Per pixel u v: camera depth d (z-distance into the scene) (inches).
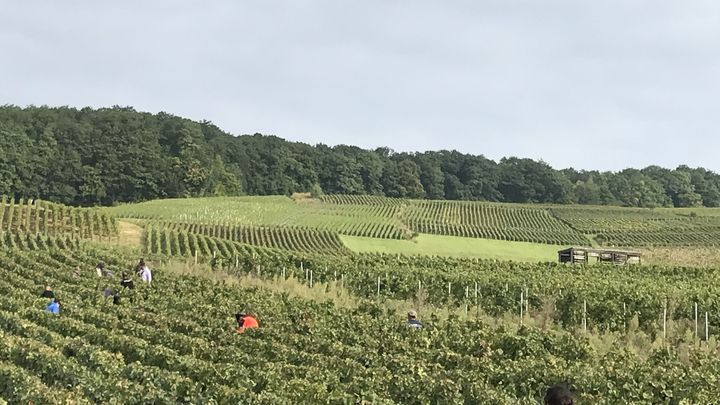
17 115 6437.0
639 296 1563.7
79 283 1577.3
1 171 5497.1
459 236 4512.8
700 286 1857.8
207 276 1935.3
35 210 3533.5
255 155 7509.8
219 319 1168.2
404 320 1239.5
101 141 6171.3
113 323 1041.5
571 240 4557.1
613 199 7746.1
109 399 644.1
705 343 1304.1
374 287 1907.0
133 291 1414.9
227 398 624.7
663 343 1262.3
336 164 7839.6
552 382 765.9
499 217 5516.7
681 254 3823.8
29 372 724.7
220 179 6752.0
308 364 831.7
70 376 702.5
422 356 921.5
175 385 663.1
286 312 1290.6
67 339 867.4
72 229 3243.1
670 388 767.7
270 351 882.1
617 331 1461.6
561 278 1952.5
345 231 4210.1
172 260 2309.3
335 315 1259.8
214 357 845.2
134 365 721.6
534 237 4611.2
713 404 718.5
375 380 718.5
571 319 1546.5
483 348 997.8
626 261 2908.5
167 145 6879.9
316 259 2277.3
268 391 656.4
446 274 1918.1
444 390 692.1
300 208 5329.7
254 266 2214.6
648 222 5339.6
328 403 634.2
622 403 708.0
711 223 5270.7
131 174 6072.8
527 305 1622.8
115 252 2502.5
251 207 5137.8
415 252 3624.5
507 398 689.6
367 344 991.6
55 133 6205.7
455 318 1254.9
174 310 1248.8
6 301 1157.1
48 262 2015.3
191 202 5290.4
